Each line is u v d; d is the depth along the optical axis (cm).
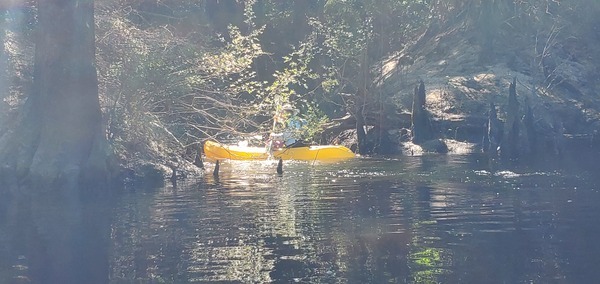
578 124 3356
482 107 3288
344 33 3181
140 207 1535
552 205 1406
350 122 3183
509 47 3872
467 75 3612
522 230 1181
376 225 1246
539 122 3127
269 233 1203
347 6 3262
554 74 3653
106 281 950
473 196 1540
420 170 2108
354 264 990
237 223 1302
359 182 1848
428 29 3866
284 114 2350
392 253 1047
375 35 3406
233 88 2342
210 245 1128
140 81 2123
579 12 4112
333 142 3133
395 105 3272
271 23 3700
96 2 2356
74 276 979
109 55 2209
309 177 2009
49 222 1382
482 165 2228
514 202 1450
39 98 1919
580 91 3619
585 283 891
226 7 3547
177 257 1058
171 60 2216
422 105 3030
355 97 3088
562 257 1012
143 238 1200
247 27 3584
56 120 1886
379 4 3275
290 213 1392
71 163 1861
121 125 2103
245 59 2316
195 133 2470
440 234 1162
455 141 3008
